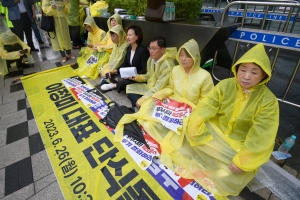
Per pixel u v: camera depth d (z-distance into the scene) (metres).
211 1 6.93
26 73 3.81
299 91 3.38
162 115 1.95
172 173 1.62
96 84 3.26
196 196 1.44
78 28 5.23
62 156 1.84
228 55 3.41
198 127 1.54
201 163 1.64
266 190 1.50
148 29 3.05
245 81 1.28
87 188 1.53
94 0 5.38
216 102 1.56
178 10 3.45
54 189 1.54
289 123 2.62
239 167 1.33
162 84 2.22
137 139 1.96
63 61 4.32
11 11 4.34
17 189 1.56
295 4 1.91
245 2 2.31
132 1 3.79
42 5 3.61
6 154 1.90
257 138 1.30
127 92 2.54
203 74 1.87
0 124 2.34
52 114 2.49
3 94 3.04
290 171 1.71
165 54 2.28
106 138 2.04
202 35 2.39
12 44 3.73
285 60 4.73
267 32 2.17
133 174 1.62
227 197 1.46
